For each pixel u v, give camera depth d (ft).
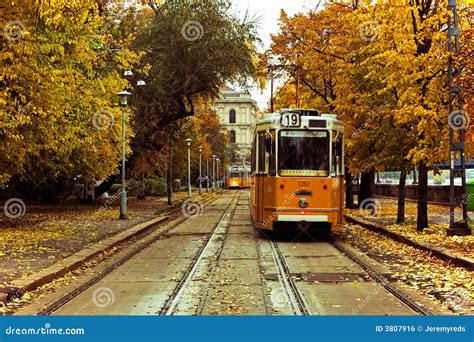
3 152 58.13
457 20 51.60
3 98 50.16
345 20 73.97
